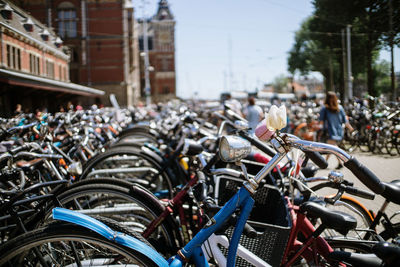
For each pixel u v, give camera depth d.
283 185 2.56
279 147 1.71
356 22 6.64
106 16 39.50
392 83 7.61
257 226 2.13
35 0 13.45
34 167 2.89
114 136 6.24
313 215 1.97
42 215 2.24
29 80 15.41
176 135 5.17
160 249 2.46
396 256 1.44
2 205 1.99
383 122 8.25
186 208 2.94
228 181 2.55
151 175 4.38
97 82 40.06
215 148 4.01
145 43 36.50
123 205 2.74
